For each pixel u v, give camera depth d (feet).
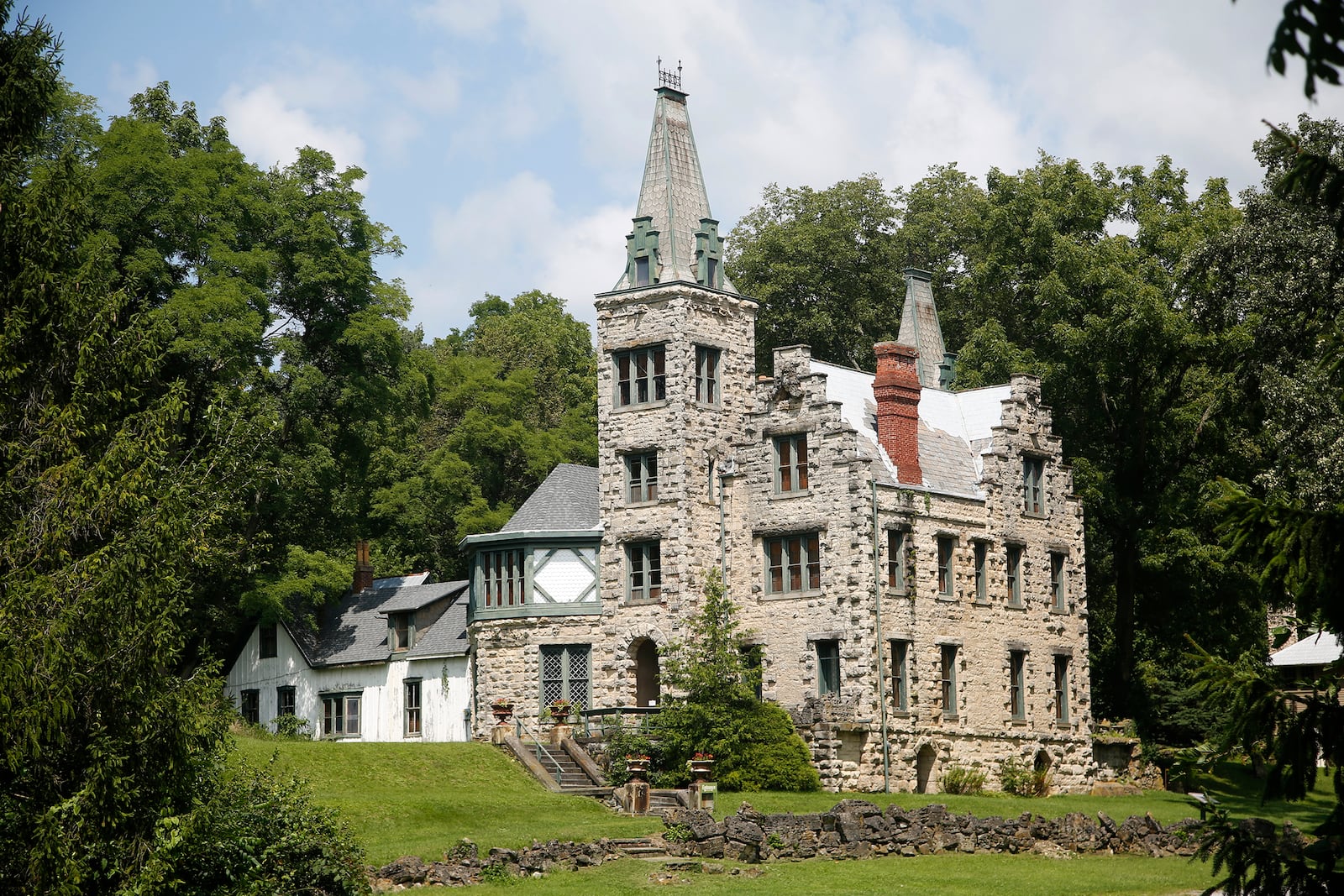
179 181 208.85
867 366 278.67
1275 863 59.47
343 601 239.71
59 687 91.76
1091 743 200.64
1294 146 59.21
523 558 195.31
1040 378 209.67
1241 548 60.75
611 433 193.67
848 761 172.76
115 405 107.14
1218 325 191.83
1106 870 133.39
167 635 98.02
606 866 127.44
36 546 97.30
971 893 120.57
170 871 96.12
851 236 280.72
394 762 158.81
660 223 196.65
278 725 222.28
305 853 108.47
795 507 183.21
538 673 193.06
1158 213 220.64
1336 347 68.03
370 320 224.53
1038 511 199.82
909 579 180.96
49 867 90.94
